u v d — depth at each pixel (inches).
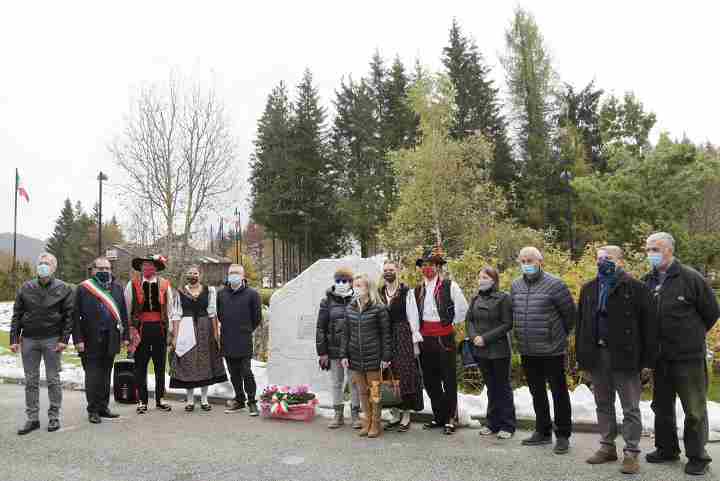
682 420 239.5
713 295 194.5
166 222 1119.0
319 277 340.5
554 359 218.1
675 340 192.4
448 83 1223.5
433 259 250.8
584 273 375.9
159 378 295.9
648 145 1168.2
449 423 242.8
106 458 210.2
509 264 974.4
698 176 858.1
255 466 199.6
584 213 1301.7
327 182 1716.3
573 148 1407.5
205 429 252.4
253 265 1947.6
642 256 438.9
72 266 2573.8
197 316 293.3
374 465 199.2
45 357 253.6
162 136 1086.4
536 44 1526.8
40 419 271.7
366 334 240.8
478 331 238.5
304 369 338.0
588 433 241.3
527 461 201.6
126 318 280.4
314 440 233.8
